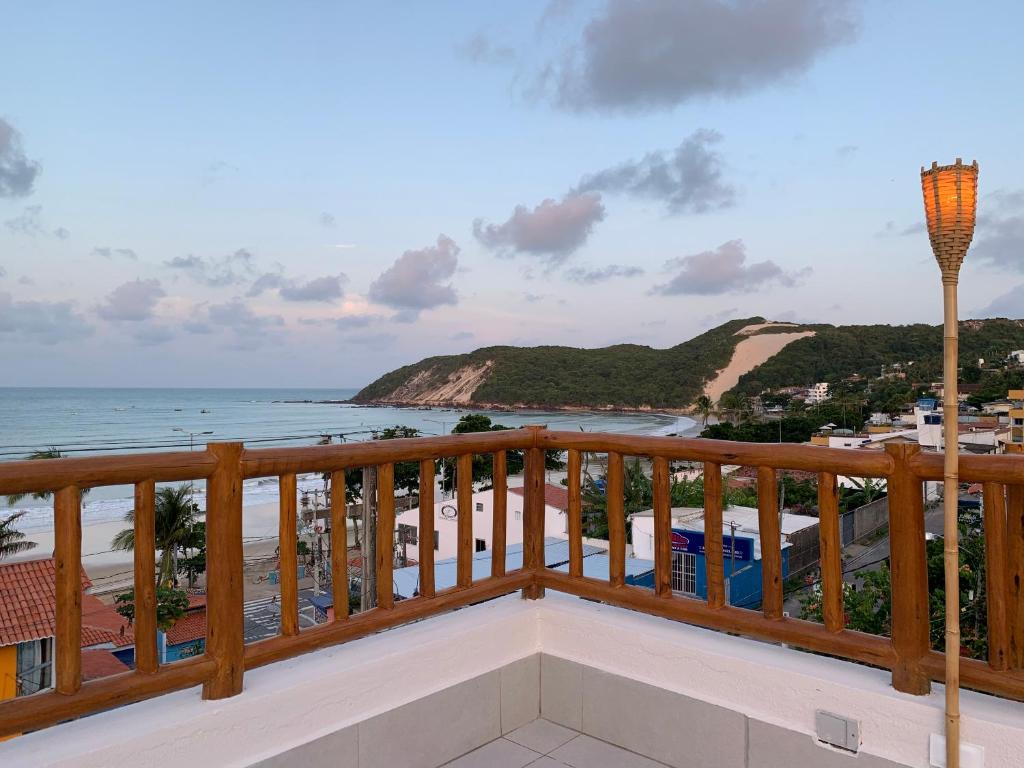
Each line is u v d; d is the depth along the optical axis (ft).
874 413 277.85
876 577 37.81
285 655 6.79
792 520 69.26
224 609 6.28
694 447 7.74
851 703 6.49
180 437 313.94
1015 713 5.88
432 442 8.21
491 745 8.31
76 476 5.39
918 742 6.11
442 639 7.91
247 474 6.44
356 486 106.93
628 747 8.16
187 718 5.96
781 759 6.91
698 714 7.53
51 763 5.25
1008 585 5.91
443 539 82.07
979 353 282.15
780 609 7.23
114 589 99.35
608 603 8.75
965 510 38.19
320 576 97.66
